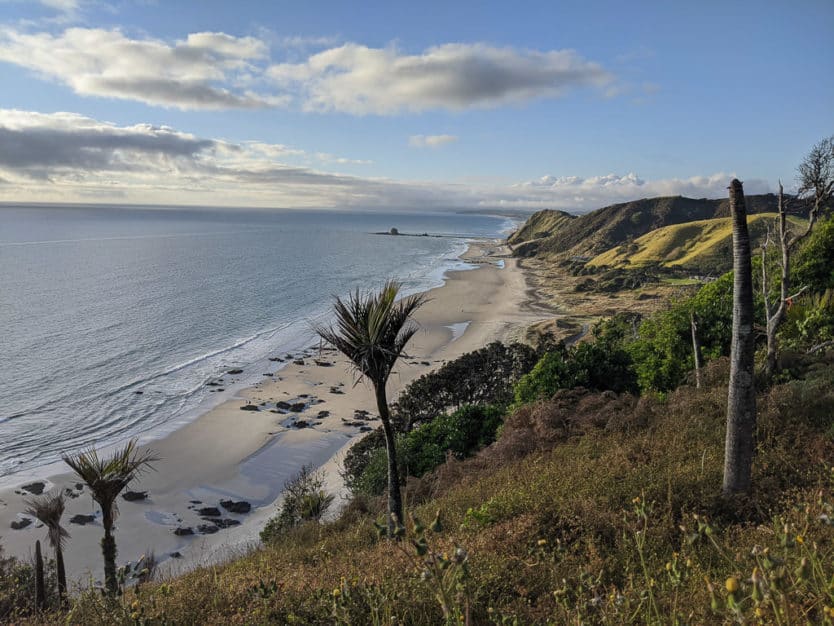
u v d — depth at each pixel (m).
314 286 109.88
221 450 36.62
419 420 30.06
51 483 31.62
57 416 41.78
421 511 10.20
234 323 75.81
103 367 54.28
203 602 5.52
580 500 7.29
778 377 11.86
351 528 10.98
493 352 34.38
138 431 39.53
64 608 6.84
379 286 107.81
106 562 8.73
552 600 4.71
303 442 38.00
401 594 4.45
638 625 3.54
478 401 31.39
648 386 17.66
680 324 17.83
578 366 17.84
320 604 4.80
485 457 13.34
